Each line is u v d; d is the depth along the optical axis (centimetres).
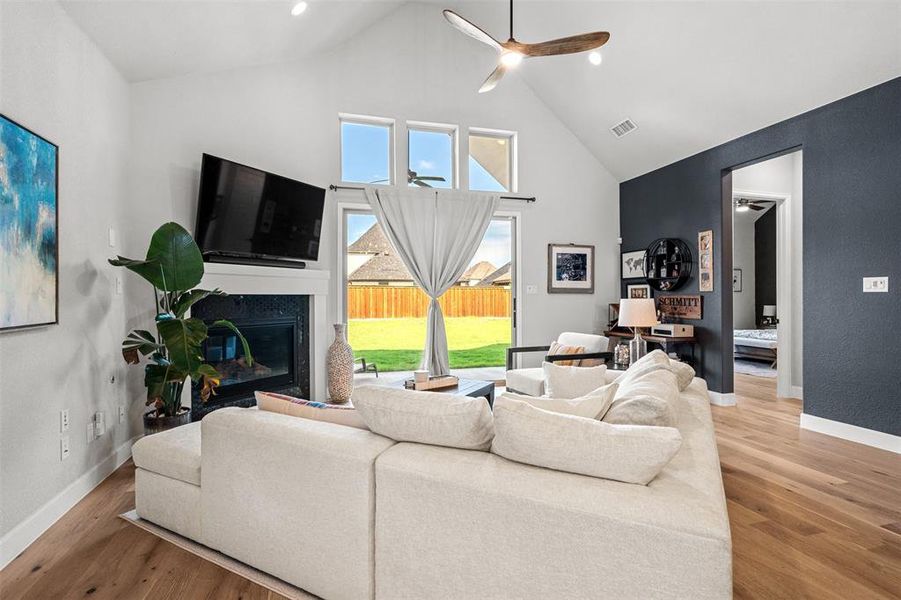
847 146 349
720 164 464
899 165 318
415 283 517
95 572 180
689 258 502
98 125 274
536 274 565
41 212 209
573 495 124
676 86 439
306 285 433
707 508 116
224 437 185
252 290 386
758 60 371
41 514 209
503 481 132
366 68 494
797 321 498
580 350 432
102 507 234
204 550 194
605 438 128
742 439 351
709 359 480
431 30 522
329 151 476
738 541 205
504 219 560
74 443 241
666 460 122
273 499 172
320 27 418
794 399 491
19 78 198
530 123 563
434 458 146
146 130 336
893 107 321
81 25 250
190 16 298
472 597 135
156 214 342
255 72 415
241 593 168
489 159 559
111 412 285
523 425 133
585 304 588
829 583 176
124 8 258
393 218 502
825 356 364
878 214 330
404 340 521
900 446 318
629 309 415
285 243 416
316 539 162
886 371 325
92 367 262
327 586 160
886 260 325
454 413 147
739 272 952
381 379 510
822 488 261
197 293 296
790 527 218
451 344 542
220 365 382
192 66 357
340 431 169
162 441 218
